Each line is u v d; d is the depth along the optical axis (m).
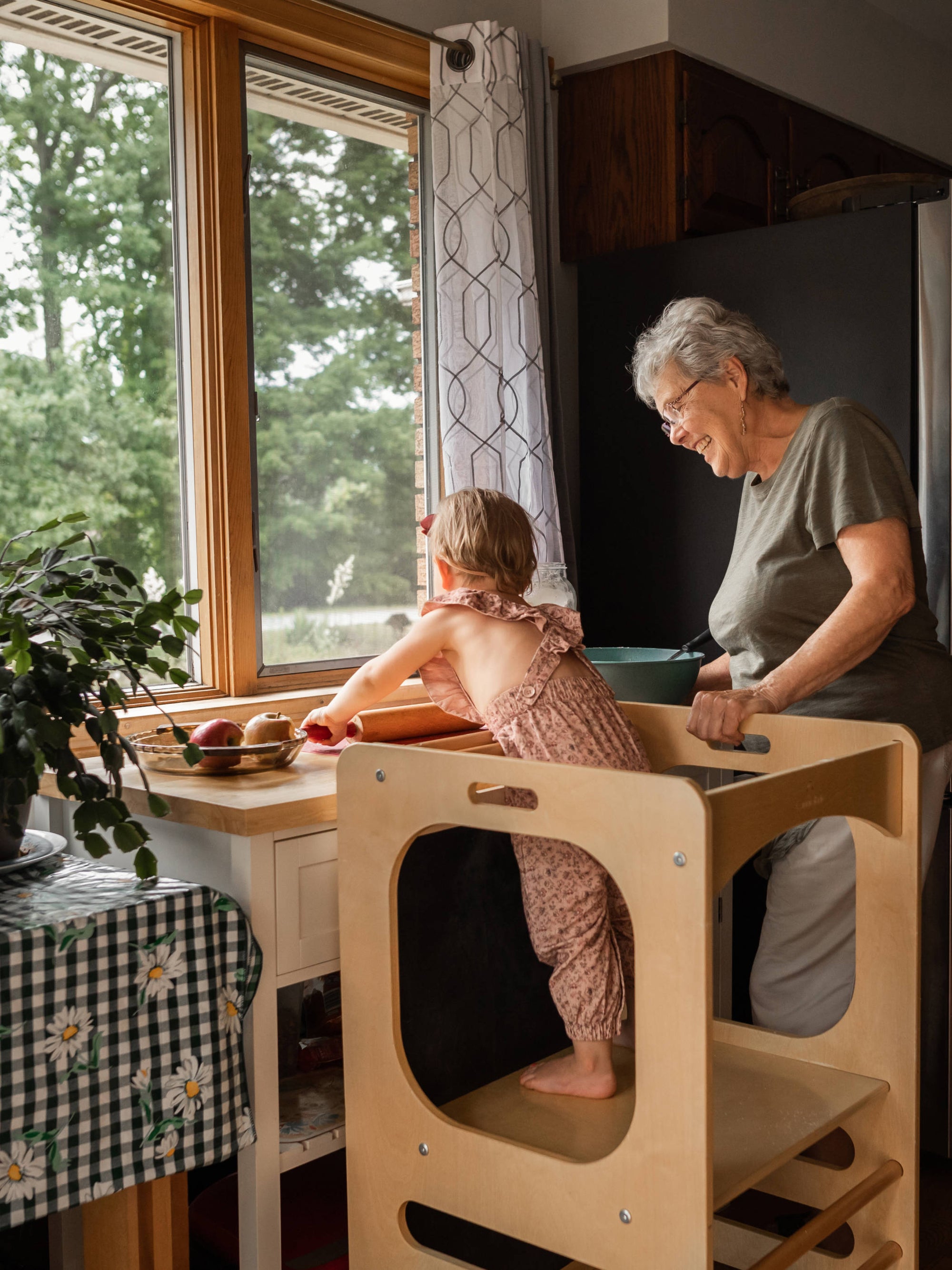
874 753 1.42
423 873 1.49
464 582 1.65
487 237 2.27
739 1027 1.63
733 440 1.77
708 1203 1.11
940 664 1.77
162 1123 1.31
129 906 1.29
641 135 2.53
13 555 1.85
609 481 2.59
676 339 1.76
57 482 1.92
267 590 2.18
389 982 1.37
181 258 2.06
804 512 1.72
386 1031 1.37
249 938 1.38
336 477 2.29
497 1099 1.42
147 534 2.04
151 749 1.62
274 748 1.63
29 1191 1.21
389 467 2.39
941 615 2.17
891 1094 1.49
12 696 1.24
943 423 2.15
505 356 2.32
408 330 2.41
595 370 2.61
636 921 1.14
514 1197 1.26
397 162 2.38
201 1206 1.68
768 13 2.74
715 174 2.58
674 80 2.48
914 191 2.14
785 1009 1.80
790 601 1.74
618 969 1.42
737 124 2.67
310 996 1.87
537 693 1.49
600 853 1.16
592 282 2.60
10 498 1.86
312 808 1.45
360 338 2.32
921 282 2.15
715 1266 1.72
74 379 1.93
